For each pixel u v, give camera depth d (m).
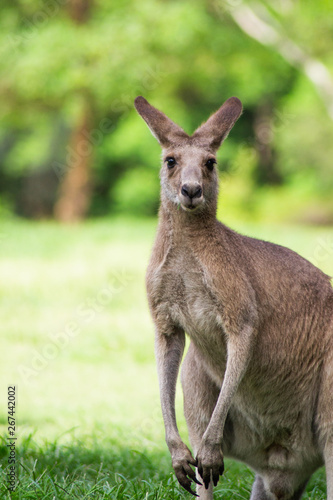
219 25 42.38
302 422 8.51
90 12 42.34
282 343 8.51
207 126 9.18
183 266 8.36
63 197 47.19
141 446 11.34
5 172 53.34
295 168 45.81
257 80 43.69
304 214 42.31
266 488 8.78
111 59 39.19
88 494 8.40
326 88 37.78
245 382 8.55
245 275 8.39
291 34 37.56
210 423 7.96
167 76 41.62
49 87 40.47
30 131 51.22
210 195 8.55
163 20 39.12
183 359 9.16
